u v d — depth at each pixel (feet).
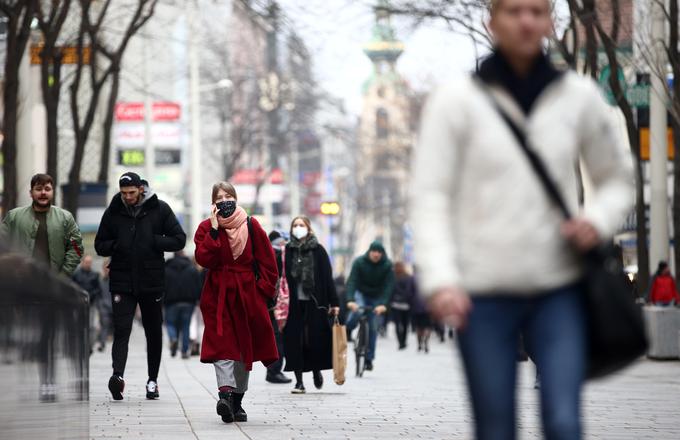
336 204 336.70
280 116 487.61
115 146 337.11
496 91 33.12
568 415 31.45
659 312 167.32
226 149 448.65
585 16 164.04
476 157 32.71
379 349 230.89
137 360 164.76
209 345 82.99
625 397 109.40
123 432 76.54
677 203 180.86
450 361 182.09
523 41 33.01
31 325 32.78
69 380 42.60
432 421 87.56
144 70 321.52
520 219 32.53
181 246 94.68
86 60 202.49
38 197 85.87
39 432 34.19
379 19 176.45
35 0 155.02
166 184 326.65
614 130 34.12
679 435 79.10
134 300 95.20
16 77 155.63
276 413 92.63
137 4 203.41
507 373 32.60
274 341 84.79
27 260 32.14
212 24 434.30
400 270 224.74
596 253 32.71
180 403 96.58
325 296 111.96
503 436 32.45
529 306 32.91
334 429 81.20
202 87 396.78
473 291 32.73
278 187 484.74
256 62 464.65
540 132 32.89
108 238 94.94
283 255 112.37
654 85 177.99
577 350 32.14
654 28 167.22
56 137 182.60
